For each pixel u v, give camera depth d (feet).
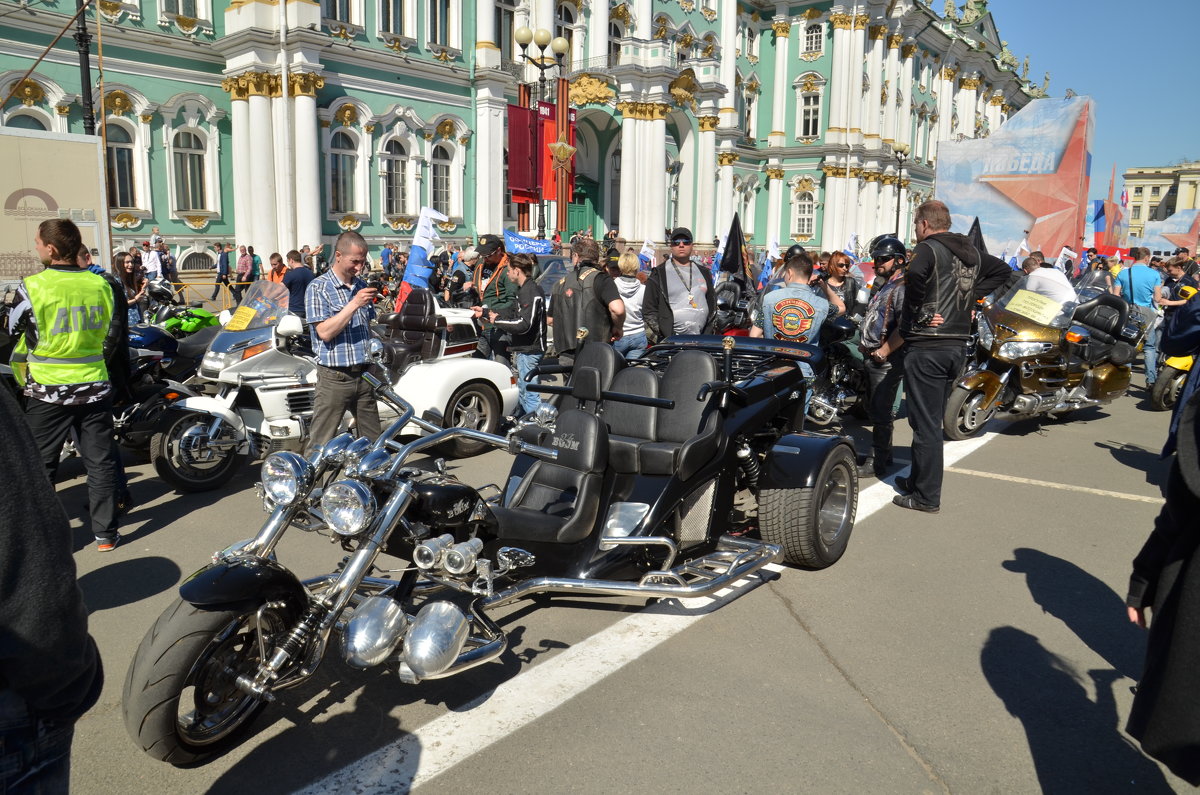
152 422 20.99
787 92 152.87
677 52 124.47
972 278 18.85
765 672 12.18
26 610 5.04
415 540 10.57
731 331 30.22
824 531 16.22
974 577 15.89
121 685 11.87
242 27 71.72
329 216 78.07
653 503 13.85
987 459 25.05
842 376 28.45
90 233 36.55
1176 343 15.52
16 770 5.38
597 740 10.43
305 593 9.97
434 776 9.70
